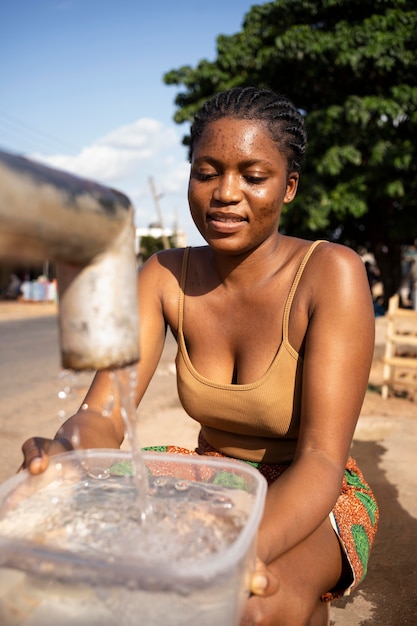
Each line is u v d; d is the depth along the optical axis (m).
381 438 4.19
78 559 0.84
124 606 0.83
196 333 1.68
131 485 1.21
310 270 1.55
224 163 1.43
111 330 0.83
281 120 1.46
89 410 1.55
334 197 12.00
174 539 0.96
